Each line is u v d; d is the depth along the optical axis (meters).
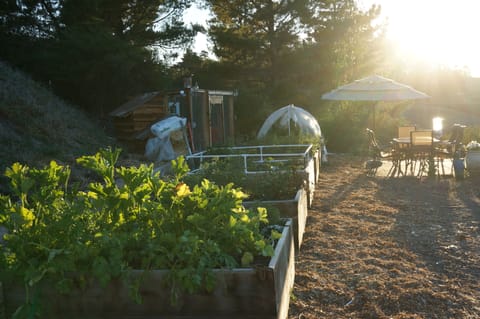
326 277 4.78
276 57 26.66
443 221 6.92
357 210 7.68
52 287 3.24
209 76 27.08
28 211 3.24
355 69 26.41
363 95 13.82
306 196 7.08
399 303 4.14
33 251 3.20
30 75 17.27
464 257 5.34
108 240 3.17
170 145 13.71
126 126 15.63
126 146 15.09
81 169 10.26
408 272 4.88
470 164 10.51
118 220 3.42
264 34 26.77
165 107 15.68
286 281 3.86
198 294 3.17
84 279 3.22
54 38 19.11
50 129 13.22
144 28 22.52
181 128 14.25
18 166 3.45
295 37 26.88
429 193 9.10
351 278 4.73
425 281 4.61
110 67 18.09
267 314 3.14
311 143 11.33
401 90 13.97
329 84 25.50
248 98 23.00
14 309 3.32
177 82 26.55
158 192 3.59
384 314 3.96
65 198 3.59
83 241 3.28
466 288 4.48
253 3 26.27
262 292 3.13
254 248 3.58
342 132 19.00
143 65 20.33
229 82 28.14
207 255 3.17
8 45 18.61
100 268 3.11
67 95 19.12
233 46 26.23
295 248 5.62
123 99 19.55
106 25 20.75
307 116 16.03
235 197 3.57
